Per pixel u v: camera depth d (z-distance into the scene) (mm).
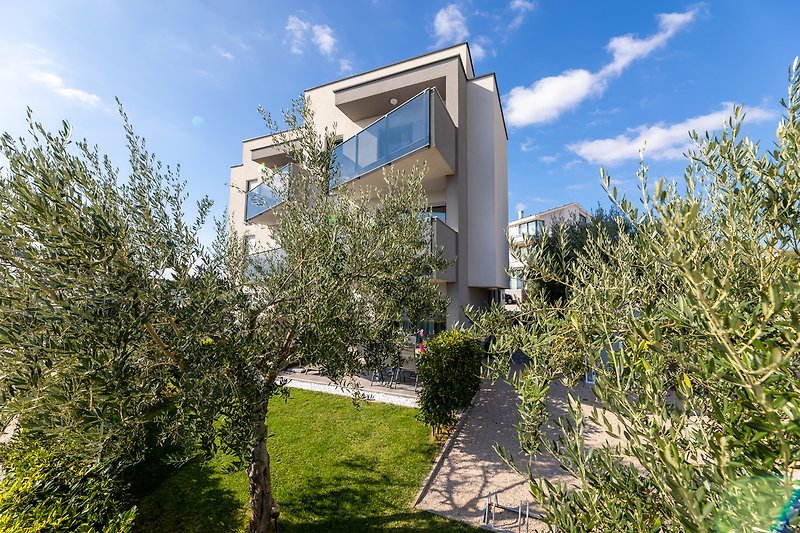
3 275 2227
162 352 2852
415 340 9250
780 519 807
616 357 1290
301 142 4633
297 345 3727
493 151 12148
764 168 1525
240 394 3117
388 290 4770
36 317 2184
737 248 1381
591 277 2160
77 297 2248
